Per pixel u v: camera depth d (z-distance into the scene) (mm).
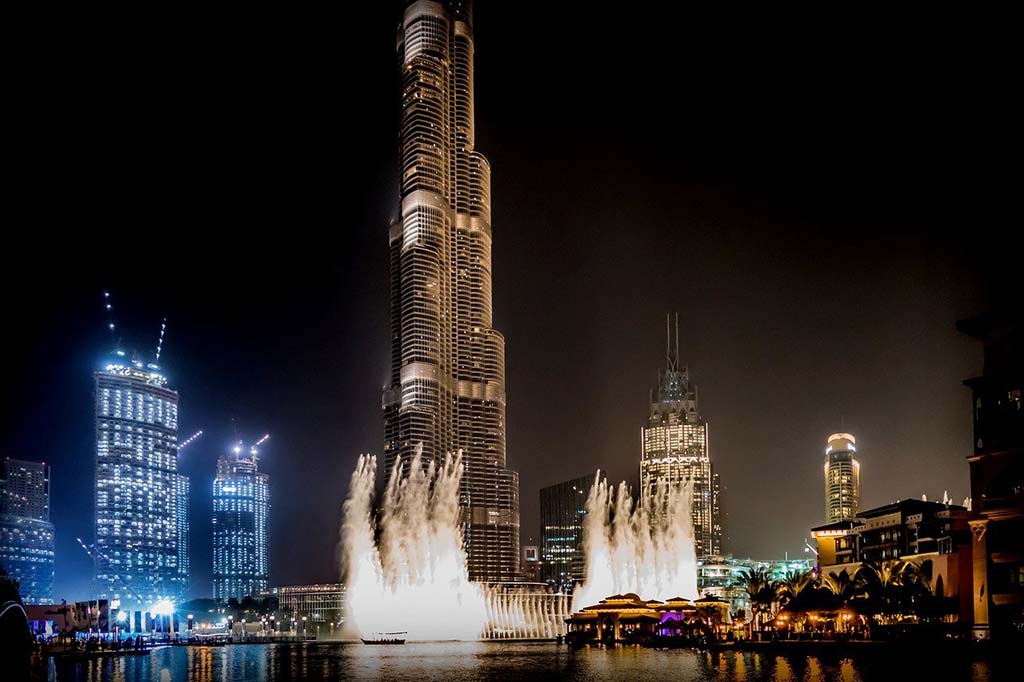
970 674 99875
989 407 126188
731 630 190875
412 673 137500
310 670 150250
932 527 178250
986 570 123250
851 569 196250
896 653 129250
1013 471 122188
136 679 132125
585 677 116375
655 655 161250
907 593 146750
